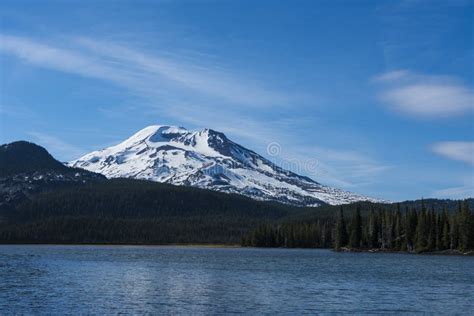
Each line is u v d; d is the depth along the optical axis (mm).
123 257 187375
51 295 81188
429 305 75125
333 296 83000
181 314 66938
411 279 109125
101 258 178250
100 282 99000
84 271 122375
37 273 116000
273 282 102312
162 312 68062
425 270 132625
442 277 113750
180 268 135125
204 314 67125
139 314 66500
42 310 68375
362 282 103125
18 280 101188
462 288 94188
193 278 108562
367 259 183125
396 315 67875
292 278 110188
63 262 153625
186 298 79812
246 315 66750
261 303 75688
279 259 181250
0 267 131250
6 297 78750
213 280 104938
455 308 73000
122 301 76062
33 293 83125
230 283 99938
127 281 101312
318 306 73562
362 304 75562
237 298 80188
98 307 70875
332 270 131750
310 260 175500
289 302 76812
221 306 72875
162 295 82625
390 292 88125
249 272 124438
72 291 85812
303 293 86125
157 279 105750
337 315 67375
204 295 83062
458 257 199375
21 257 178250
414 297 82500
